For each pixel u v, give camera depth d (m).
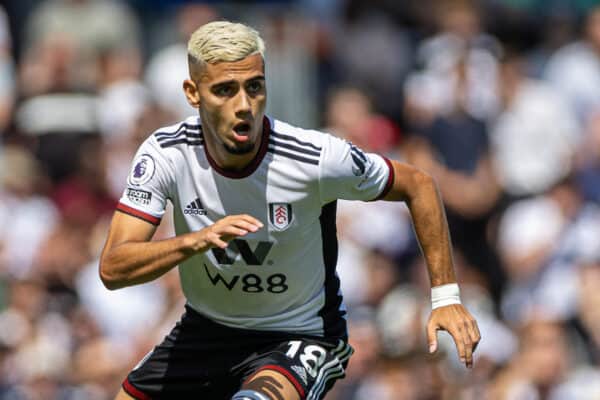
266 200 20.69
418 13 50.75
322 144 20.67
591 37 50.00
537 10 51.69
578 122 48.06
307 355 21.16
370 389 36.34
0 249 42.94
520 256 43.09
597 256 41.75
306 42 48.34
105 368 37.62
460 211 44.19
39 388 37.47
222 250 20.88
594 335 39.81
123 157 45.28
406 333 36.66
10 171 44.78
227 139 20.06
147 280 19.61
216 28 20.05
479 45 48.31
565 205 43.22
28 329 38.50
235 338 21.70
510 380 37.59
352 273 40.56
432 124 45.25
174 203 21.06
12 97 48.16
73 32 49.62
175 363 22.14
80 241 41.81
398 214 42.75
